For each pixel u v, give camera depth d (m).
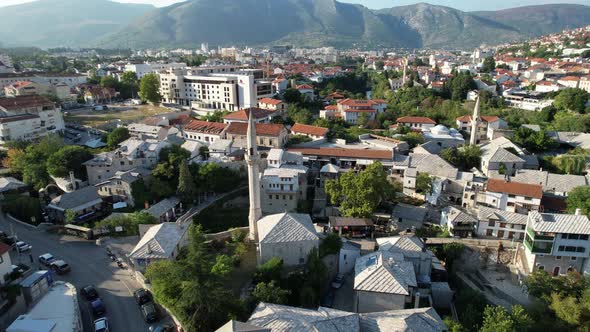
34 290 56.56
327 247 70.38
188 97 197.50
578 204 81.62
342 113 170.38
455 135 144.75
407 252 68.25
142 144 110.25
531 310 61.69
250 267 68.12
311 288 60.84
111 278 64.62
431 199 98.19
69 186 101.69
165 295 54.34
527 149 131.50
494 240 79.12
